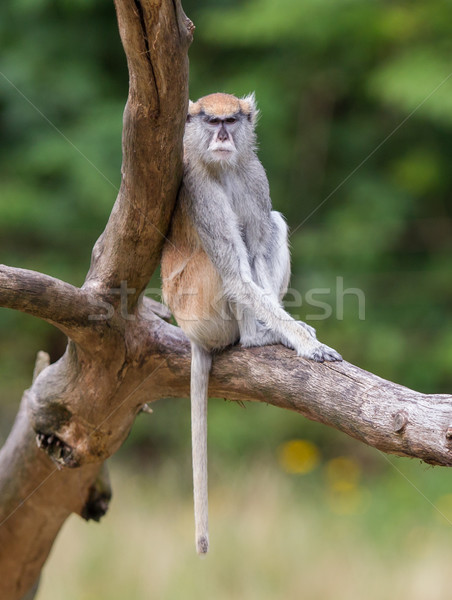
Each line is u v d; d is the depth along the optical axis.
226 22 14.29
